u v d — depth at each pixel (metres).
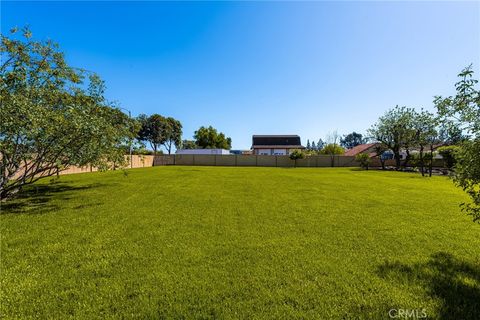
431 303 2.34
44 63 7.11
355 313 2.21
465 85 2.85
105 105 9.25
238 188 9.95
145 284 2.68
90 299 2.41
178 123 56.56
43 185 10.63
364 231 4.49
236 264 3.16
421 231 4.50
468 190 3.06
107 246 3.77
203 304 2.34
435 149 20.19
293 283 2.71
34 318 2.15
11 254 3.45
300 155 35.12
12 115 5.73
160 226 4.79
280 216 5.52
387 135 27.14
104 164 9.32
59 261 3.24
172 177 14.58
